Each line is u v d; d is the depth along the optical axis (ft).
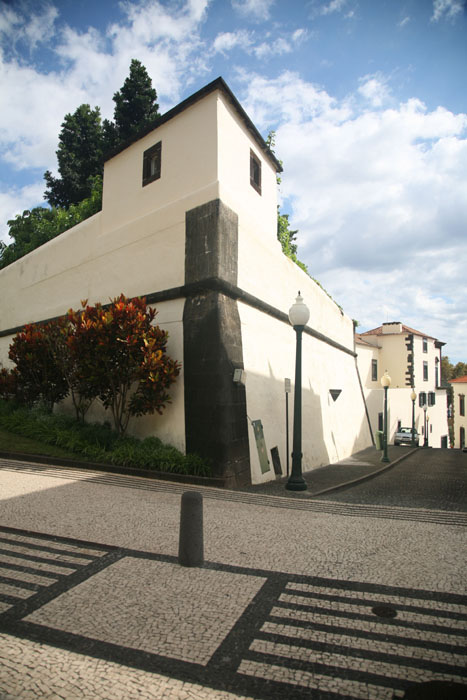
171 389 33.17
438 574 13.76
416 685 8.38
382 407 100.27
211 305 31.81
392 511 22.27
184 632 10.14
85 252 46.29
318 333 57.98
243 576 13.41
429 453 80.69
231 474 29.25
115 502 21.84
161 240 37.09
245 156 39.93
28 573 13.26
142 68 95.61
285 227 82.53
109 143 96.12
